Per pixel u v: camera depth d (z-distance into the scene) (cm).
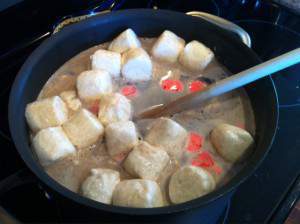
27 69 36
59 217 36
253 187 39
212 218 35
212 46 43
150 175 33
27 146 31
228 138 34
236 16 53
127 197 30
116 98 37
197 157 35
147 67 40
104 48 44
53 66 41
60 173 34
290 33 51
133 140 34
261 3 53
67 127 35
